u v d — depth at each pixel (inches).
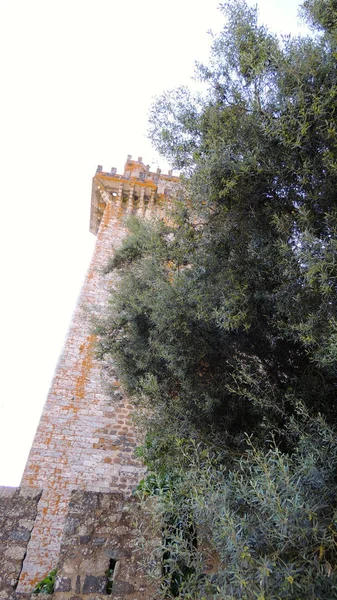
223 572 119.3
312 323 164.4
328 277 149.7
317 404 193.3
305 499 120.8
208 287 217.9
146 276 350.6
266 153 191.0
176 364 259.0
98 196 895.7
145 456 262.7
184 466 206.7
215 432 228.2
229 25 236.8
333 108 168.7
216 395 241.1
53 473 506.6
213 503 131.4
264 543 115.6
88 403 573.3
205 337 257.6
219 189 201.6
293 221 181.0
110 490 499.2
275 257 188.9
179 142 248.5
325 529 109.1
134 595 189.6
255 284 203.0
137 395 319.0
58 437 537.0
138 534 185.9
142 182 871.7
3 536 204.2
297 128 179.0
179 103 256.2
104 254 754.2
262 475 130.4
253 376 226.4
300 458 138.5
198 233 243.9
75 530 206.5
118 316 396.8
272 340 231.8
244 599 101.9
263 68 200.7
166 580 145.8
